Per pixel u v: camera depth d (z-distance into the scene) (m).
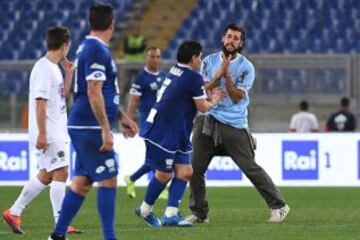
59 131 32.34
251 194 52.09
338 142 56.06
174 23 89.06
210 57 36.12
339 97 67.44
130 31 88.25
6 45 86.75
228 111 35.94
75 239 30.72
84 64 26.39
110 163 26.77
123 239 30.45
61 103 32.47
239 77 35.66
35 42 86.81
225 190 54.69
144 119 48.31
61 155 32.47
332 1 87.75
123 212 41.34
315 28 85.62
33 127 32.53
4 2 90.12
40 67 31.75
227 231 32.94
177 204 34.66
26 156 56.12
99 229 34.03
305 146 56.06
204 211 36.50
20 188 55.53
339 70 67.31
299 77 67.50
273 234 32.16
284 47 84.19
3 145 56.22
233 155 36.34
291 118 67.38
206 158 36.34
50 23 88.25
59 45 31.98
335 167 56.12
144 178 56.84
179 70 33.50
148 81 47.84
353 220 37.66
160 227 34.31
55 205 32.62
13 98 66.31
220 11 88.50
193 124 35.00
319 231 33.19
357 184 56.28
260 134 56.28
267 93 67.56
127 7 90.38
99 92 26.03
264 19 86.94
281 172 56.22
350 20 86.19
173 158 33.88
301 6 87.69
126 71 65.81
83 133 26.67
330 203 46.91
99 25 26.50
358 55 67.12
